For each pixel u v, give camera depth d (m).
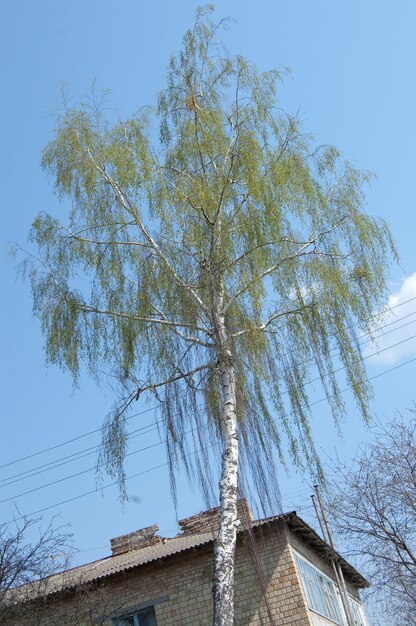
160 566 19.23
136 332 12.95
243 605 18.20
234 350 12.35
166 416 12.42
